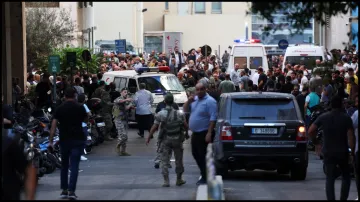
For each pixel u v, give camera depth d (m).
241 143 22.83
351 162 20.92
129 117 43.88
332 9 17.06
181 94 45.44
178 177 22.45
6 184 15.91
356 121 19.31
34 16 59.28
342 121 18.02
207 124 21.77
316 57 55.81
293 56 56.16
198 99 21.94
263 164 22.84
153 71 46.31
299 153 22.88
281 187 22.09
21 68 44.59
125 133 32.12
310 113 33.38
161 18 89.75
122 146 32.16
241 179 24.36
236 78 53.16
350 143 18.08
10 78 37.25
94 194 20.47
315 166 28.20
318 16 17.17
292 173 24.02
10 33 40.44
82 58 51.06
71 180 19.30
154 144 36.59
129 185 22.59
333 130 18.03
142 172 26.19
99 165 28.52
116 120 32.19
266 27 17.47
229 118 23.08
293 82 42.59
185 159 30.59
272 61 71.94
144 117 39.38
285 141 22.88
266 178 24.67
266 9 16.69
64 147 19.47
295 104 23.36
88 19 72.38
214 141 23.55
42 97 38.91
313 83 33.28
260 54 59.72
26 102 36.22
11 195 15.91
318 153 30.30
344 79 37.94
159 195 20.08
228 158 22.84
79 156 19.53
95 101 37.69
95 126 36.19
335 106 18.16
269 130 22.89
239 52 59.81
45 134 26.08
